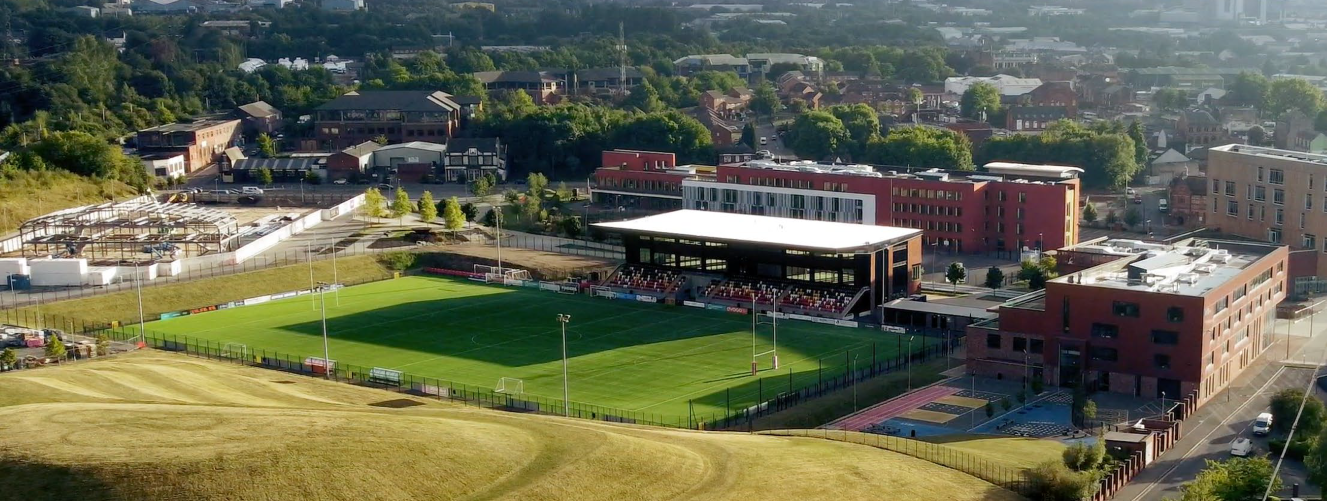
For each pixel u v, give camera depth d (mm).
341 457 126500
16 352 197250
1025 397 178750
